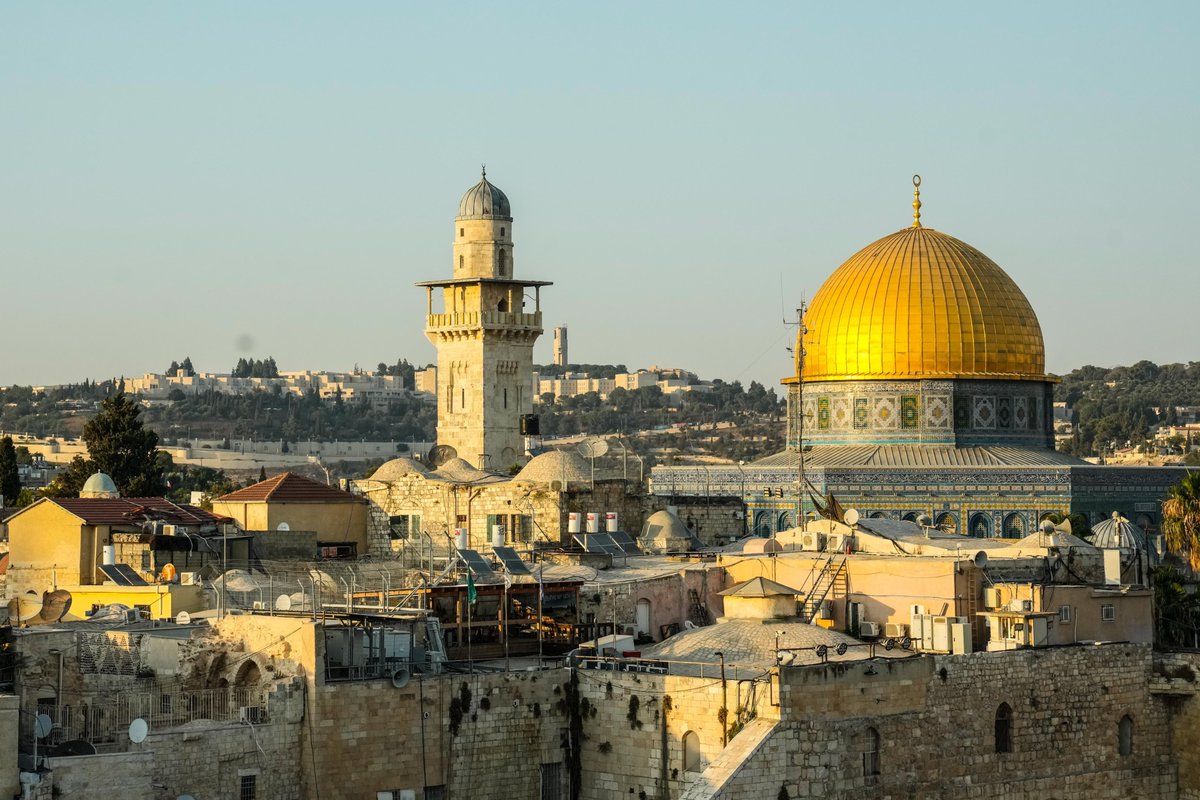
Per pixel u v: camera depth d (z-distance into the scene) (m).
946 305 183.25
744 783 91.25
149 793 85.81
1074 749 106.19
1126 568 117.88
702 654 100.50
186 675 98.56
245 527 147.88
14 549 135.12
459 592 111.25
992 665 102.56
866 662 96.69
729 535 175.88
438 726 96.69
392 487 152.75
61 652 101.31
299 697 93.19
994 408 183.62
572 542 141.00
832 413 185.38
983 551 116.75
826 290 189.12
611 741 99.50
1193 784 109.62
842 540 121.19
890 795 97.12
